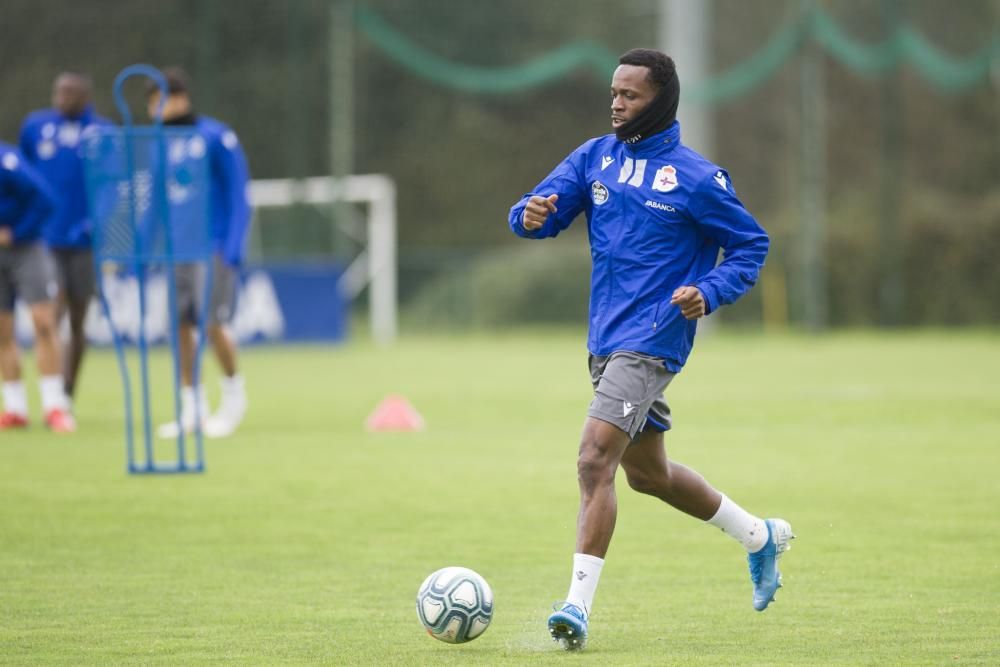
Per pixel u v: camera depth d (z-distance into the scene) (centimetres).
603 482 1962
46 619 2069
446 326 12319
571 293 12256
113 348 8456
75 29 11238
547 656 1859
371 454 3938
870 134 14400
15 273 4322
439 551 2603
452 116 14662
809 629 2016
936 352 8875
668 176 2031
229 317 4262
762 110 14300
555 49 14275
